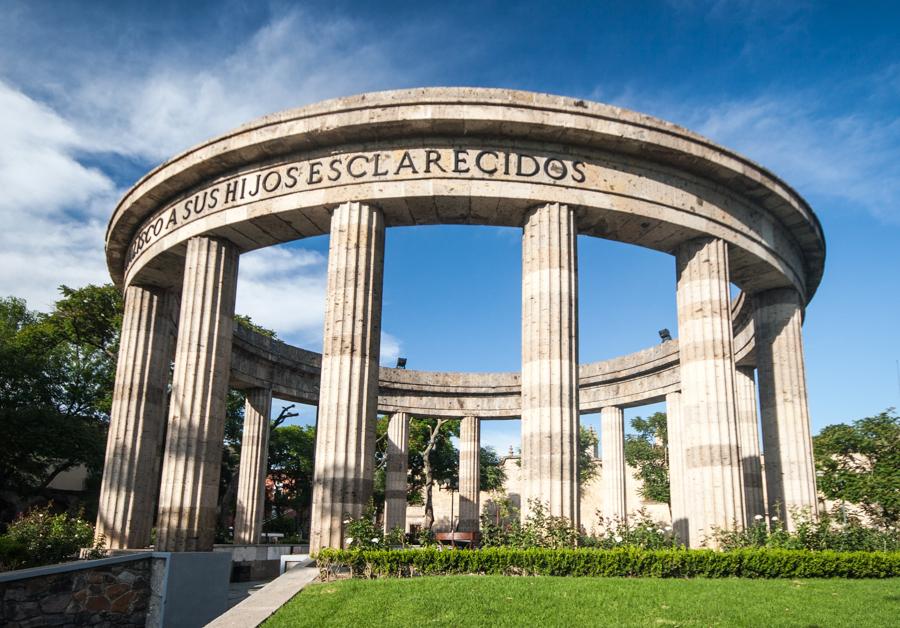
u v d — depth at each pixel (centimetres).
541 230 2253
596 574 1798
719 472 2258
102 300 4466
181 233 2553
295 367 4025
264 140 2317
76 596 1438
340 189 2292
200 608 1650
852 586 1683
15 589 1337
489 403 4597
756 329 2923
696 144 2350
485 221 2414
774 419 2778
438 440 5994
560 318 2188
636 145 2303
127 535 2625
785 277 2747
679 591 1530
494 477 6638
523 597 1441
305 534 5975
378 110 2227
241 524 3659
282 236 2519
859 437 3638
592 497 7031
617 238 2503
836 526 2292
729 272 2520
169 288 2980
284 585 1631
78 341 4569
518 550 1844
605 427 4256
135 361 2830
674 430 3822
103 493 2667
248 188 2417
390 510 4372
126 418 2753
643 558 1808
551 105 2212
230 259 2542
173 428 2322
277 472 6225
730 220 2502
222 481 5291
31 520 2322
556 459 2095
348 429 2105
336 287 2214
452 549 1881
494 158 2273
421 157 2273
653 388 4006
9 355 4088
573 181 2294
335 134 2281
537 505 2048
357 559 1805
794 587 1636
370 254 2252
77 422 4222
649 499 6775
